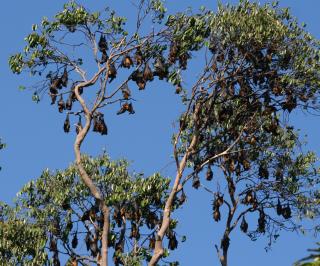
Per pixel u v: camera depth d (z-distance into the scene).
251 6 50.59
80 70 49.81
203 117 51.34
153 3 48.44
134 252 54.28
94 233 55.28
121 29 49.25
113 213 54.94
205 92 49.56
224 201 55.16
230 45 49.38
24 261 53.03
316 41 50.97
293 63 50.62
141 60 48.88
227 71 49.62
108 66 48.97
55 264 54.78
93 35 49.47
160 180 55.31
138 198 54.91
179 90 48.97
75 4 49.47
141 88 48.81
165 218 48.25
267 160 56.53
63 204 55.84
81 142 48.72
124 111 48.88
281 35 50.12
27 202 56.25
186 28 48.38
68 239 55.53
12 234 53.62
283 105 51.28
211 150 53.97
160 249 47.28
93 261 53.53
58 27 49.44
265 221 56.47
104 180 55.53
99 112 49.09
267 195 56.81
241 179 56.44
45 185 56.62
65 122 49.91
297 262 20.45
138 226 54.88
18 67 49.59
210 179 53.78
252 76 50.41
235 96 50.31
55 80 49.78
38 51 49.53
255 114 52.00
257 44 49.75
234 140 54.12
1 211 55.94
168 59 48.59
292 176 56.62
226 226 55.22
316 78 50.66
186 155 49.81
